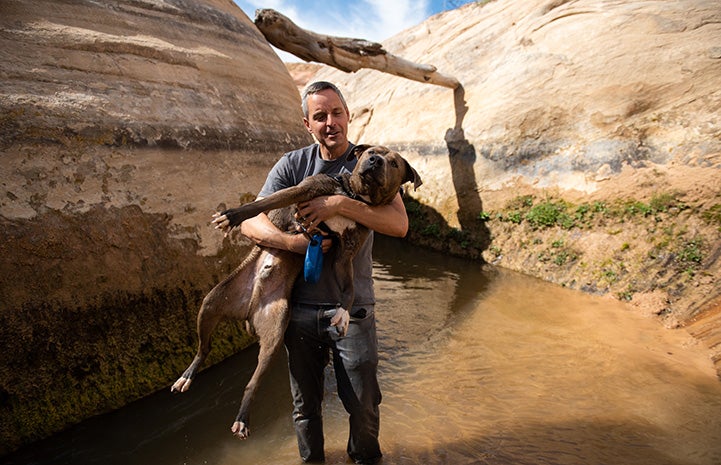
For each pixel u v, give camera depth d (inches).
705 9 293.0
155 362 162.6
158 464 133.6
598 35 323.3
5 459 129.0
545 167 332.5
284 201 103.3
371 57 365.4
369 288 118.3
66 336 141.3
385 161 108.6
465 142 378.6
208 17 218.5
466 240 362.3
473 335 220.1
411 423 152.5
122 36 174.4
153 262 162.1
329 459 131.2
